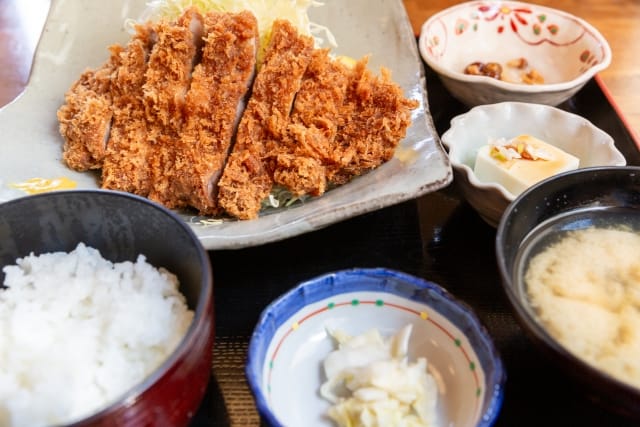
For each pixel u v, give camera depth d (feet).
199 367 0.90
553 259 1.05
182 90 1.29
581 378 0.90
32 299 1.01
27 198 1.02
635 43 1.74
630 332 0.95
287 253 1.23
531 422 1.00
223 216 1.26
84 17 1.56
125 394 0.82
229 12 1.36
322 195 1.26
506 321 1.13
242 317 1.13
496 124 1.39
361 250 1.24
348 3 1.63
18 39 1.76
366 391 0.94
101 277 1.03
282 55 1.29
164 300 1.00
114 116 1.33
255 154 1.24
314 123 1.26
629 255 1.05
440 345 1.01
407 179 1.20
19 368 0.93
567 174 1.07
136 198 1.02
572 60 1.62
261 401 0.89
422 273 1.21
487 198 1.22
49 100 1.45
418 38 1.73
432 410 0.96
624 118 1.46
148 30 1.37
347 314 1.05
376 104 1.27
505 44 1.70
